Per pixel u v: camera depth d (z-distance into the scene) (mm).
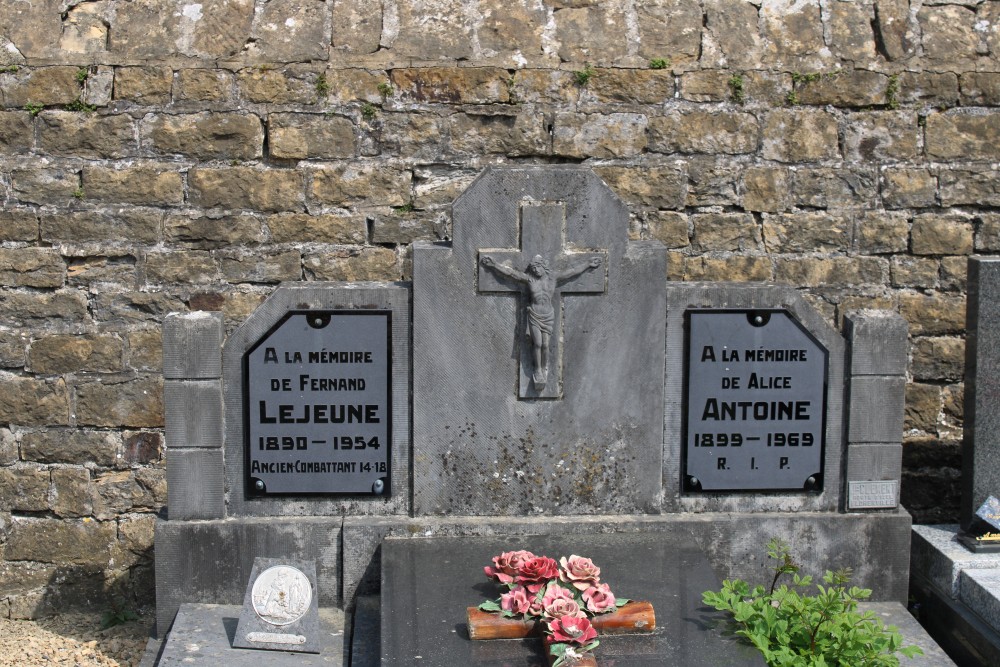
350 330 5996
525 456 6125
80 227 7125
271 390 6012
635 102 7289
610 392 6102
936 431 7535
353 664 5492
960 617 6109
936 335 7492
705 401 6160
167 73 7121
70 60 7113
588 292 6004
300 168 7195
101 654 6719
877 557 6262
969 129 7418
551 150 7281
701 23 7418
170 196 7156
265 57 7176
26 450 7203
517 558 5574
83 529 7242
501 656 5086
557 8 7418
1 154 7105
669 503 6238
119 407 7191
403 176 7230
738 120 7328
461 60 7230
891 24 7480
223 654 5516
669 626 5312
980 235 7453
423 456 6090
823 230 7398
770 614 5336
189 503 6039
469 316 5988
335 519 6086
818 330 6129
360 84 7176
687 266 7387
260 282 7238
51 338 7141
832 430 6219
